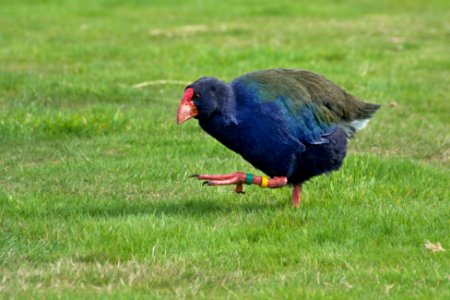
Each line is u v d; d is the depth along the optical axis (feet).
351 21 98.02
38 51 79.20
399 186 41.09
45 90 62.69
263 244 33.50
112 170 44.96
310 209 37.70
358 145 51.03
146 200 39.99
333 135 37.29
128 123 54.70
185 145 49.96
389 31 90.33
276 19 100.48
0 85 63.82
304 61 74.49
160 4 111.65
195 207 38.70
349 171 42.98
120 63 75.00
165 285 29.78
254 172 44.78
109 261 31.96
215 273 30.60
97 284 29.86
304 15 103.91
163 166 45.57
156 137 52.01
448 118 57.41
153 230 34.40
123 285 29.53
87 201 39.50
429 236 34.22
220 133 35.65
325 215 36.60
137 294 28.53
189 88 35.01
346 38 86.48
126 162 46.29
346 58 76.02
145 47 81.10
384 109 59.62
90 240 33.68
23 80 65.51
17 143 50.65
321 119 36.65
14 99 60.90
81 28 93.56
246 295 28.53
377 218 35.94
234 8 108.27
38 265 31.65
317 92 36.88
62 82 65.05
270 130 35.45
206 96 34.83
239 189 36.63
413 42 84.17
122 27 94.43
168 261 31.53
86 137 52.39
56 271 30.60
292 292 28.37
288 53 75.97
